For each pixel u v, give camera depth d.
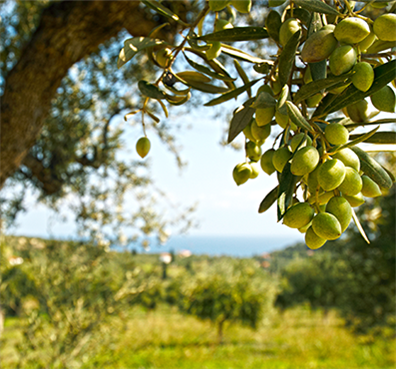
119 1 2.39
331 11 0.55
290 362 11.97
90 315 5.04
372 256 7.81
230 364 11.83
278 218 0.53
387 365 10.64
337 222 0.52
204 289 15.60
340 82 0.57
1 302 5.22
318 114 0.62
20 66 2.60
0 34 3.88
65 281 5.09
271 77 0.69
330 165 0.52
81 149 4.63
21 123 2.66
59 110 4.21
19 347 4.89
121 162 4.94
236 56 0.81
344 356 12.07
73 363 4.86
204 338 15.56
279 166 0.61
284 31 0.64
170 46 0.74
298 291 20.95
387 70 0.55
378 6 0.57
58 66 2.60
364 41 0.58
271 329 18.44
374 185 0.60
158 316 19.48
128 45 0.70
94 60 4.10
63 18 2.50
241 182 0.77
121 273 5.36
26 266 5.05
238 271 16.31
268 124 0.72
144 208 5.34
